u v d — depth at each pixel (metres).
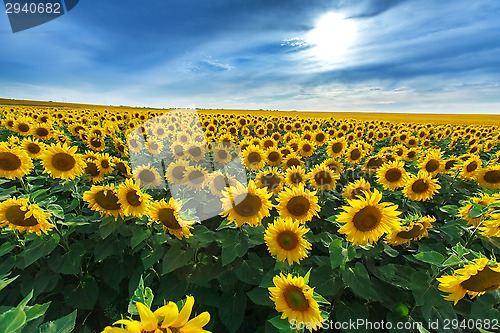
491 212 4.12
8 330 1.60
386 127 26.22
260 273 4.30
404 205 6.91
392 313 3.80
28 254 4.28
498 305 3.59
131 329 1.28
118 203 4.61
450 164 9.11
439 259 3.39
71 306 4.52
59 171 6.17
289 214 4.74
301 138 15.60
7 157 6.00
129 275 4.89
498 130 22.72
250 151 9.89
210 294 4.33
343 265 3.65
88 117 25.61
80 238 5.83
